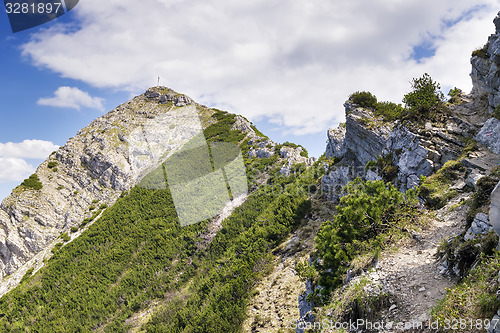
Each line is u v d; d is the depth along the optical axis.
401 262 13.47
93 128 123.38
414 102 33.75
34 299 59.41
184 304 43.16
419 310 10.53
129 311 49.31
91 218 86.38
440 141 29.23
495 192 8.22
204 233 51.56
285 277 36.81
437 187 22.09
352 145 48.56
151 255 55.47
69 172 104.75
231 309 33.97
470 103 34.97
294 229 47.41
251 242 45.22
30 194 94.25
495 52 28.14
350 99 50.34
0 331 54.03
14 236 83.69
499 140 24.50
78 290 57.22
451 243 12.57
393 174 32.38
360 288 12.67
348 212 17.41
